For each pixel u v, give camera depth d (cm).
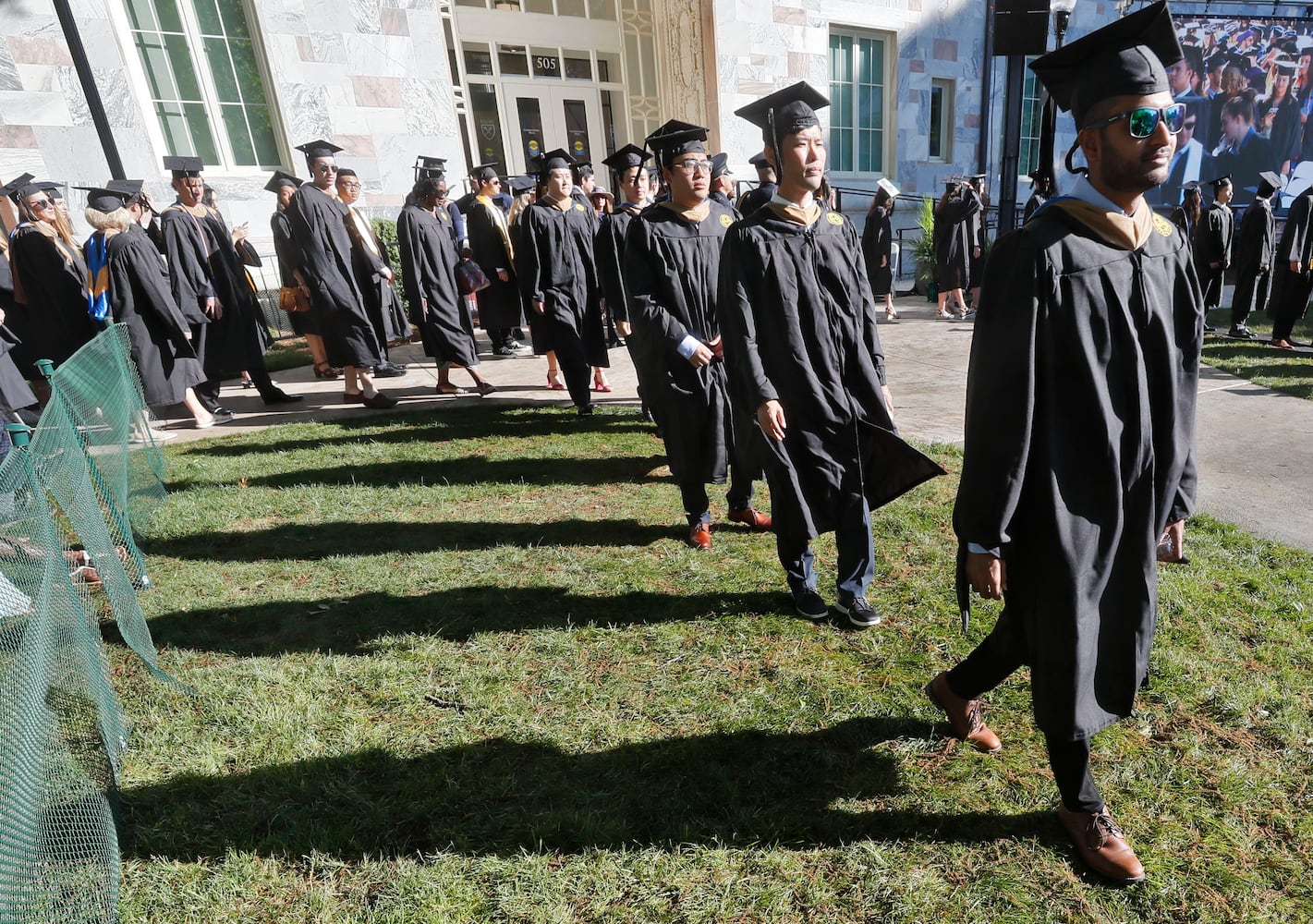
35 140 910
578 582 346
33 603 180
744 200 702
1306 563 329
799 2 1377
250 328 703
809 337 280
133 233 573
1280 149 1745
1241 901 177
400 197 1142
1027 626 180
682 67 1391
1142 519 173
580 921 180
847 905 182
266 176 1063
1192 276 174
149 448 475
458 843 202
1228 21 1650
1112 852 184
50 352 646
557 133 1420
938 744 234
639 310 359
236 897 189
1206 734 231
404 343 874
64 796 181
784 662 279
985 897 181
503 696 266
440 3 1216
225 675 282
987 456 168
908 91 1538
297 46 1044
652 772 227
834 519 289
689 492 374
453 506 446
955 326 1012
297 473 510
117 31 938
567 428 596
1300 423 526
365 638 306
